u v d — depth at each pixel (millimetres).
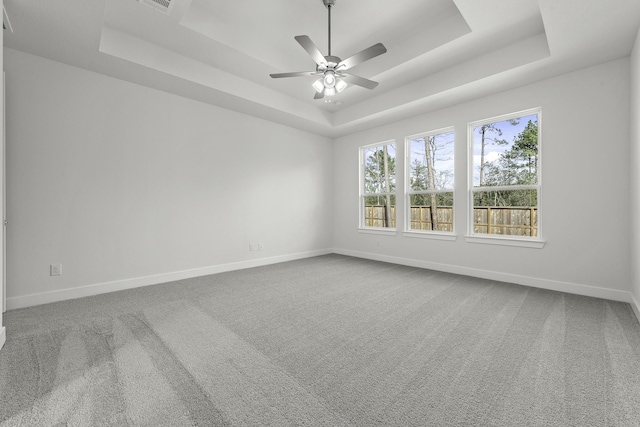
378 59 3762
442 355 1937
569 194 3301
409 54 3422
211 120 4332
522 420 1334
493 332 2281
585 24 2432
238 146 4660
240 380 1661
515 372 1728
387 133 5234
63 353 1956
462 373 1724
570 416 1357
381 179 5555
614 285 3039
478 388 1577
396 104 4316
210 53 3387
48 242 3031
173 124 3938
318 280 3930
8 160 2799
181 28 2908
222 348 2039
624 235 2975
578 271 3258
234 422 1331
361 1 2779
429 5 2846
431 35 3213
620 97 2977
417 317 2600
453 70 3621
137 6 2619
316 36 3371
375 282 3814
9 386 1592
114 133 3449
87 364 1819
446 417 1358
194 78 3539
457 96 3920
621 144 2977
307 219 5773
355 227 5867
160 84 3613
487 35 2975
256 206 4926
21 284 2887
